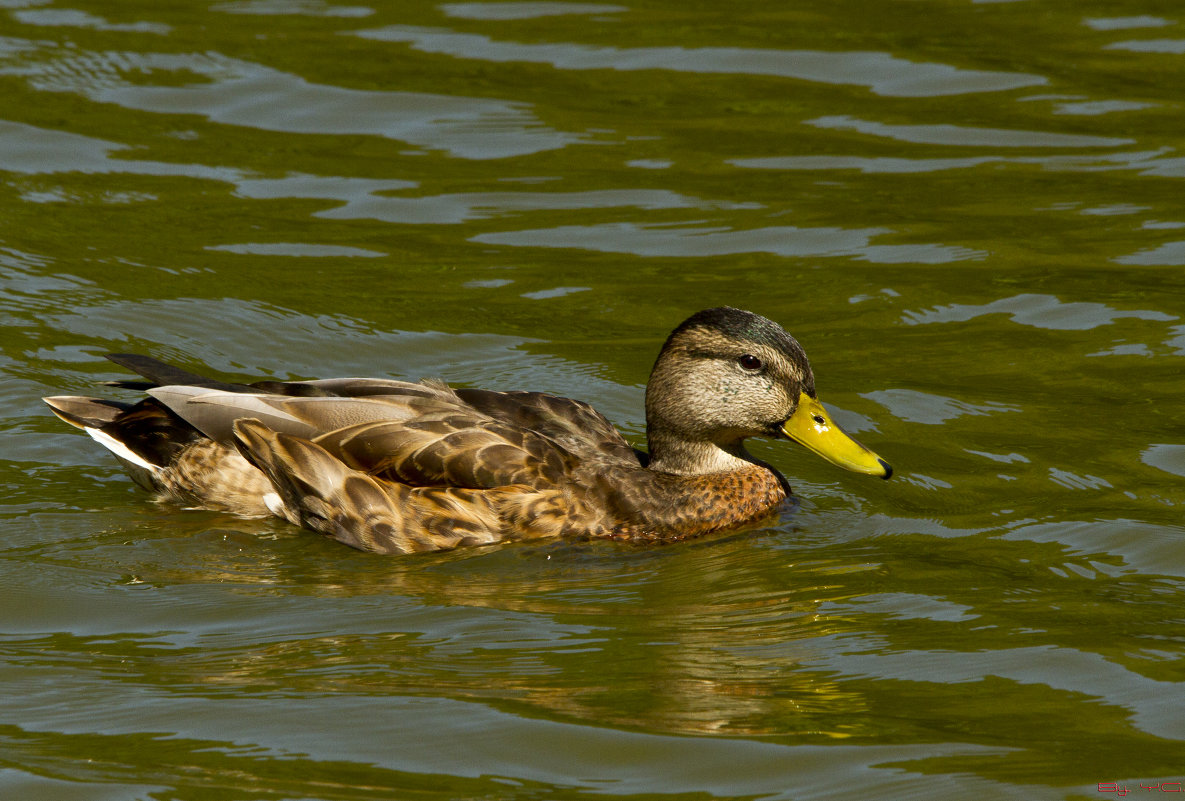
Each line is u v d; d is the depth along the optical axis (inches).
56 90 848.3
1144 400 569.0
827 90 880.9
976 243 716.0
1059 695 378.6
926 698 378.6
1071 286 671.8
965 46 938.7
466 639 413.1
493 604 437.1
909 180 783.1
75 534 479.2
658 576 458.9
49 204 729.6
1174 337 621.0
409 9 994.1
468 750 355.6
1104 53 927.0
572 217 741.9
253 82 872.3
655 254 706.2
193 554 469.7
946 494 507.5
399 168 788.6
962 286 674.8
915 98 871.7
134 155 785.6
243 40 932.6
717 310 503.8
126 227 713.0
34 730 363.6
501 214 743.7
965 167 796.6
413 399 494.9
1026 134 829.8
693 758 352.5
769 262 699.4
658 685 386.3
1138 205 751.7
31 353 596.1
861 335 629.9
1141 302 654.5
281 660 399.9
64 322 622.8
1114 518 482.3
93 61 889.5
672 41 943.0
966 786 339.3
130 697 379.6
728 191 769.6
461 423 487.2
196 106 841.5
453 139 818.2
